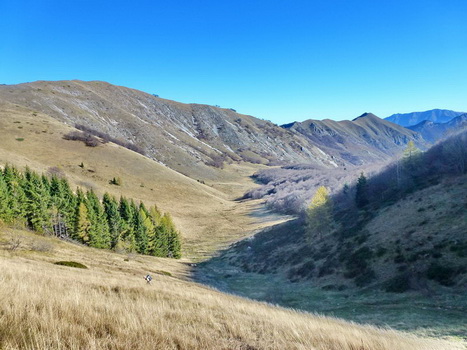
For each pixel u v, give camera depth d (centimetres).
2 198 4578
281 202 11588
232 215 12225
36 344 427
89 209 5869
